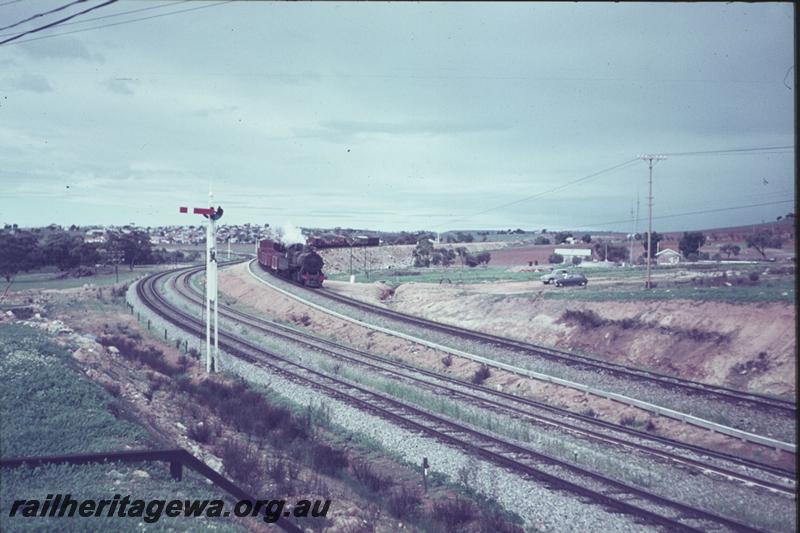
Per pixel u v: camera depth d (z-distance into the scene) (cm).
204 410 2245
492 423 2159
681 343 3003
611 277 6481
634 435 2050
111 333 3900
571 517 1410
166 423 1906
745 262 8225
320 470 1725
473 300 4856
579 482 1605
